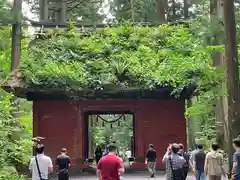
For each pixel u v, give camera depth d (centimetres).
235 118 1490
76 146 2734
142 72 2658
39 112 2725
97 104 2767
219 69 2206
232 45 1542
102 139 5888
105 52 2922
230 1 1559
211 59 2500
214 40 2128
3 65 2809
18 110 2209
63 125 2742
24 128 2158
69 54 2877
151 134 2766
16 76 2486
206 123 2828
